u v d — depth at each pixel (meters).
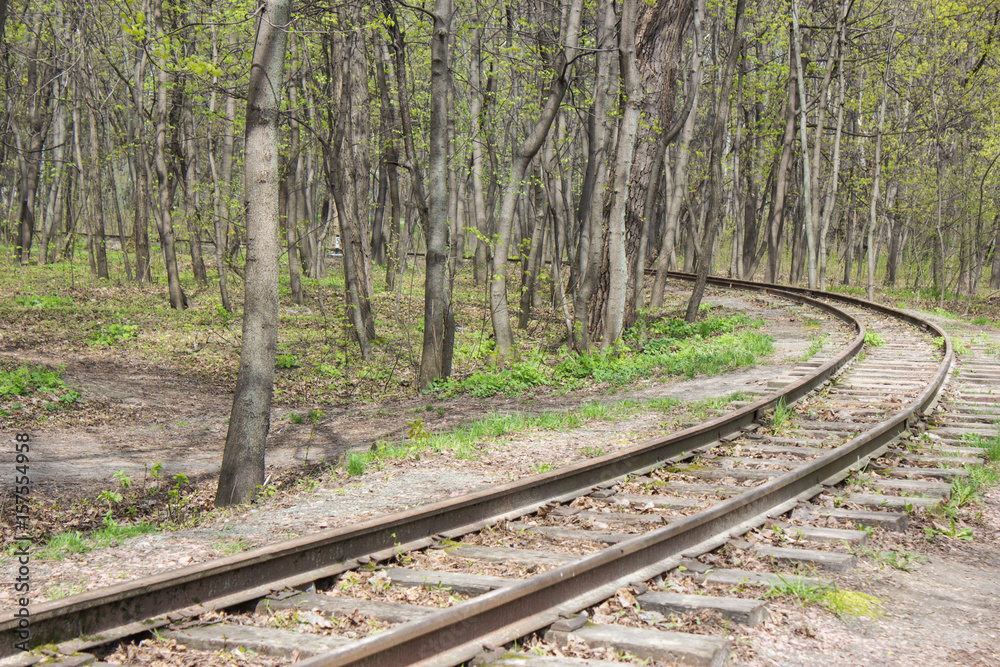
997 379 12.10
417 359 20.11
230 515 7.03
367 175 22.52
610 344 17.75
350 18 16.52
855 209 41.56
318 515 6.43
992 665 3.70
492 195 35.22
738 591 4.50
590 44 20.59
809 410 9.88
